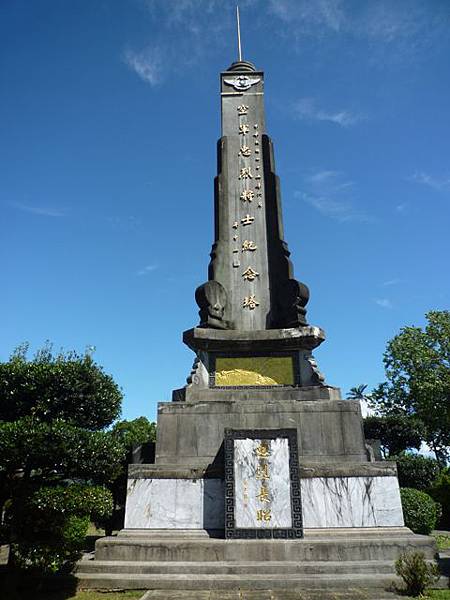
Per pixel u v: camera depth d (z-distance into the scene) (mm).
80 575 8750
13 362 10172
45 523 7914
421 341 31500
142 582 8539
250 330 13734
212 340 13180
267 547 9273
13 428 7625
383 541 9344
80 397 10250
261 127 16875
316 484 10297
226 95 17469
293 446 10180
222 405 11695
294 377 13008
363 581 8398
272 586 8383
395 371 32219
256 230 15391
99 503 8156
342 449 11164
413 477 25031
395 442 33375
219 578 8531
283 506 9758
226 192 15961
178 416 11625
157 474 10586
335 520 9992
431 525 15586
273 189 15758
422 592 7902
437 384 28812
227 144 16672
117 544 9484
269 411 11586
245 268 14945
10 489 8430
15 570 8031
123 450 9008
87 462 8164
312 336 12977
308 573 8758
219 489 10383
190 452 11266
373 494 10195
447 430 30219
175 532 9977
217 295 14109
